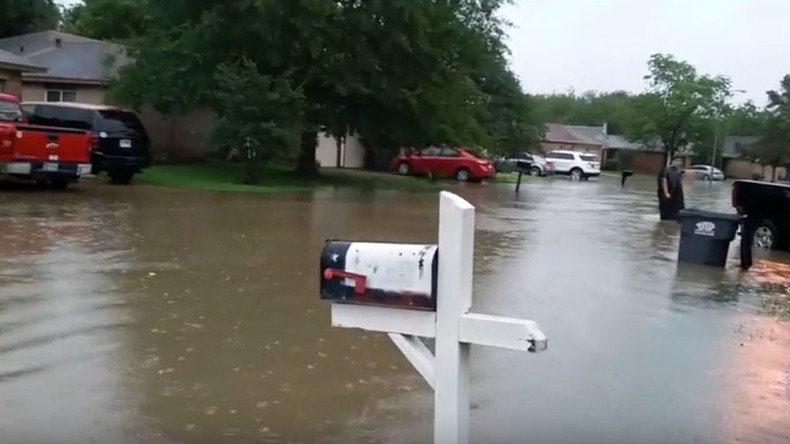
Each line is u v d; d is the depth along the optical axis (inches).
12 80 1056.8
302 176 1136.2
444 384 111.8
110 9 1549.0
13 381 223.8
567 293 387.2
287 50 1043.3
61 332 273.6
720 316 354.6
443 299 111.2
